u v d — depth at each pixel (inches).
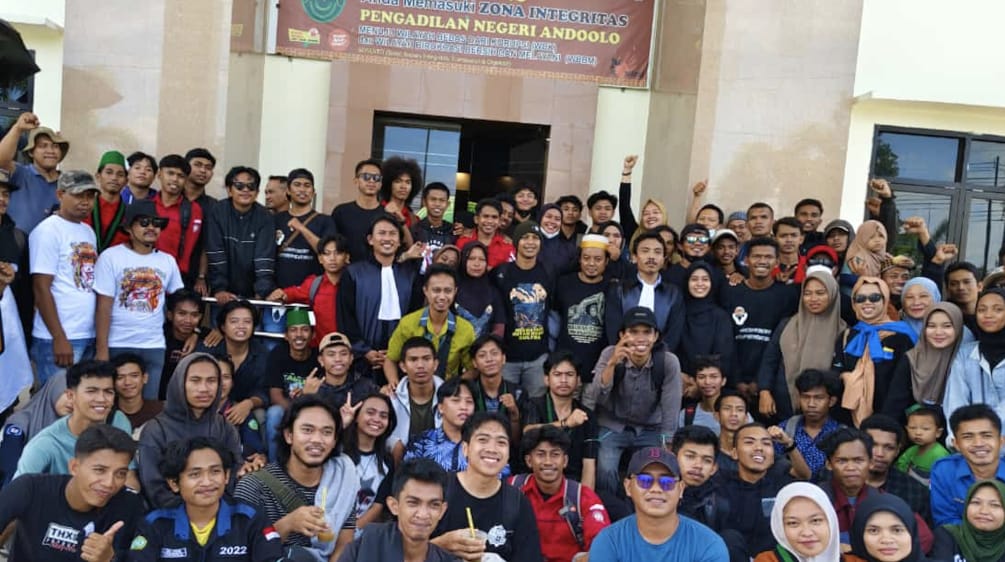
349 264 247.4
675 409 228.4
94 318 229.6
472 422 177.5
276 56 367.6
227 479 161.8
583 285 252.7
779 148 335.9
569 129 371.6
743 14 334.3
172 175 250.8
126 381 200.4
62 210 226.8
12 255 217.6
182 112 327.9
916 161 355.6
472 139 407.2
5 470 193.0
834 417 230.7
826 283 239.3
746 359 253.6
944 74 347.3
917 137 354.6
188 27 327.3
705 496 200.5
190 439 160.7
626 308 246.8
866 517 170.6
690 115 339.0
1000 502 179.5
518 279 250.5
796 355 241.9
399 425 220.5
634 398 226.1
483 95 369.7
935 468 204.2
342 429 190.2
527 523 179.3
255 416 222.7
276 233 262.5
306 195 266.8
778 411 243.9
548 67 374.0
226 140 330.3
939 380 225.6
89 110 327.3
